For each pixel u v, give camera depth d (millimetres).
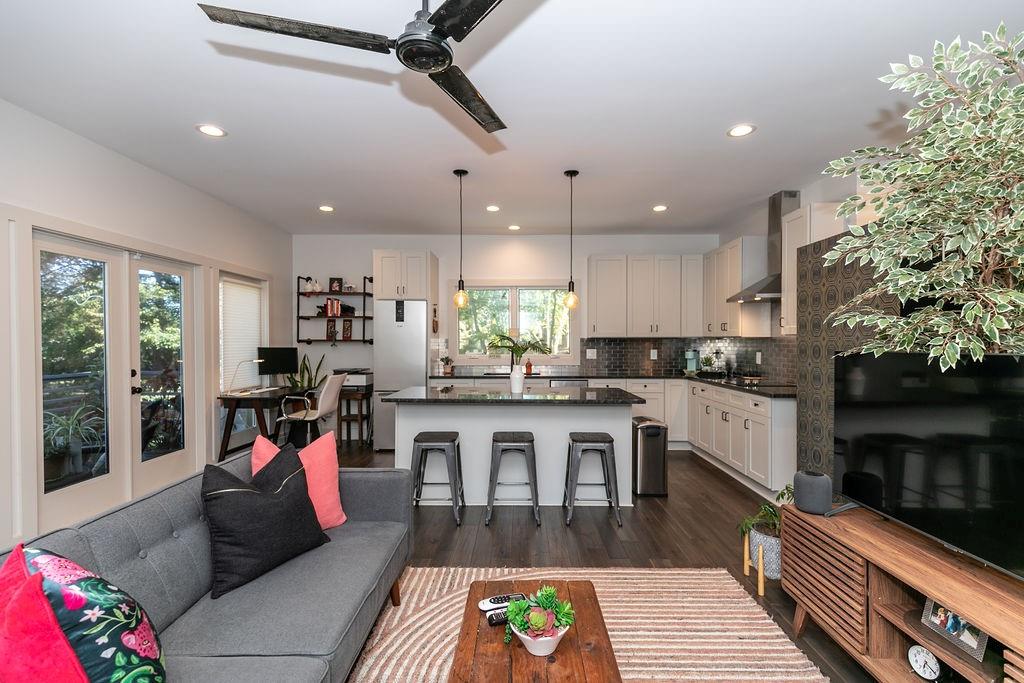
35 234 2805
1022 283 1505
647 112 2674
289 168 3594
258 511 1673
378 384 5434
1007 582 1423
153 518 1508
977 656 1328
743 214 4941
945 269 1366
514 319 6109
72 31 1955
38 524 2752
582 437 3291
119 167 3289
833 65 2201
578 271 6051
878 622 1623
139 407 3623
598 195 4258
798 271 3311
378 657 1836
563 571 2547
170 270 3959
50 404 2920
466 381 5543
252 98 2533
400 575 2139
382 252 5492
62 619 914
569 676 1188
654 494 3832
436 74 1714
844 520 1932
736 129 2891
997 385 1422
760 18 1871
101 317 3305
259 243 5195
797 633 1999
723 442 4465
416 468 3289
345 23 1930
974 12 1831
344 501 2197
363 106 2621
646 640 1952
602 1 1768
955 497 1545
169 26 1933
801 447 3271
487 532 3084
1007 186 1288
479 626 1410
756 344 5129
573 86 2393
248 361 5168
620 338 6047
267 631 1349
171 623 1413
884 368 1854
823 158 3363
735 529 3135
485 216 5055
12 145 2590
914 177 1369
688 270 5699
